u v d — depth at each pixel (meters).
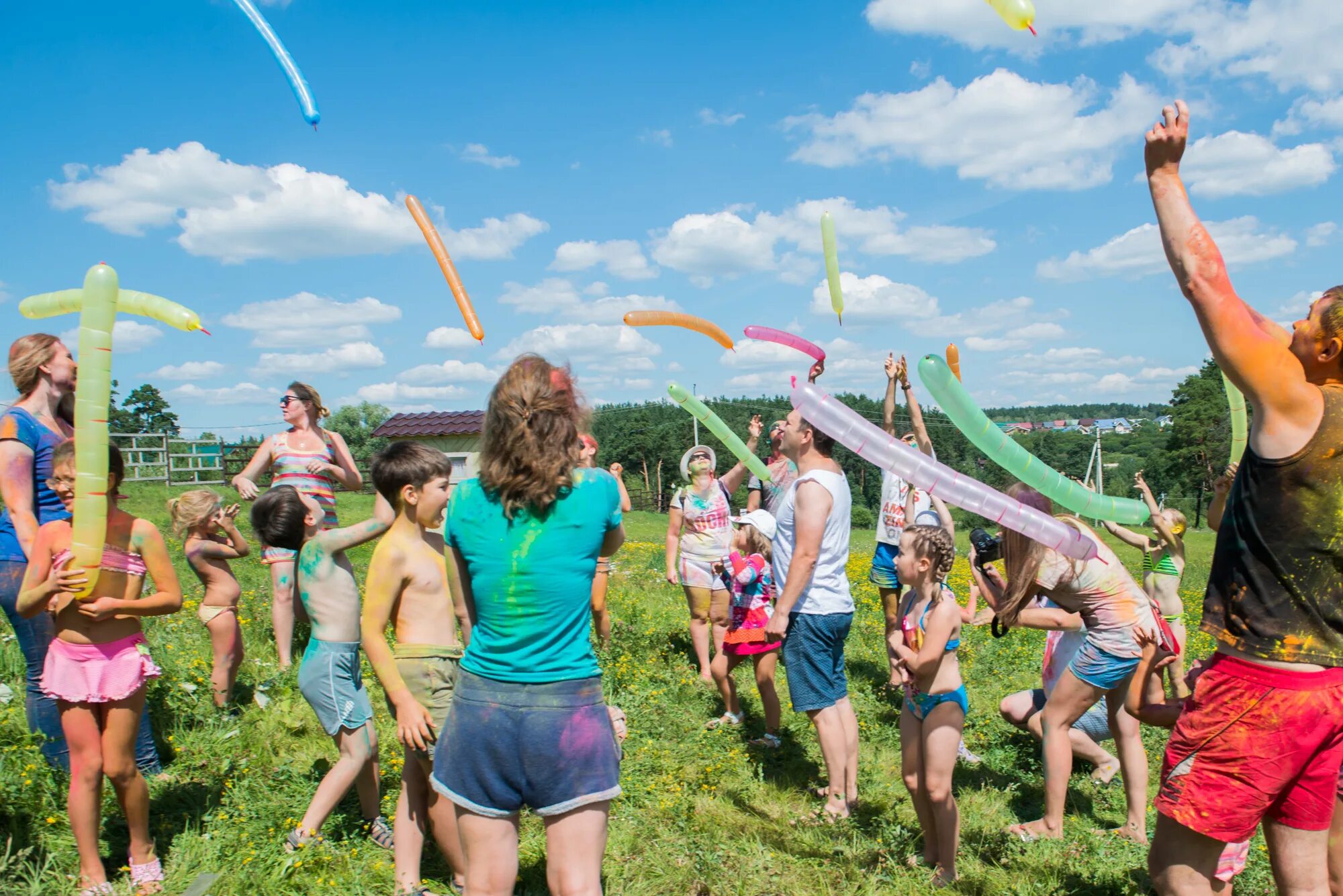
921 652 3.48
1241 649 2.39
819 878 3.67
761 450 51.50
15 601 3.68
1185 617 11.06
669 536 6.86
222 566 5.15
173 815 3.87
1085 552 3.17
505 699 2.20
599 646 6.88
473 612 2.47
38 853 3.41
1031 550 3.96
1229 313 2.29
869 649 7.69
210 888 3.27
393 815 3.95
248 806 3.85
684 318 5.96
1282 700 2.32
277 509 4.36
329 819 3.82
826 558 4.25
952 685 3.58
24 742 3.94
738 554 5.42
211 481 23.47
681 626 8.11
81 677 3.10
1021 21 2.36
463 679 2.29
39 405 3.69
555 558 2.23
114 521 3.22
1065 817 4.45
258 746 4.68
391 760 4.49
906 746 3.76
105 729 3.17
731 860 3.76
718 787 4.61
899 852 3.90
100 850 3.50
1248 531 2.38
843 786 4.29
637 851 3.86
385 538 3.23
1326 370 2.42
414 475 3.21
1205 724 2.45
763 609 5.34
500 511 2.27
